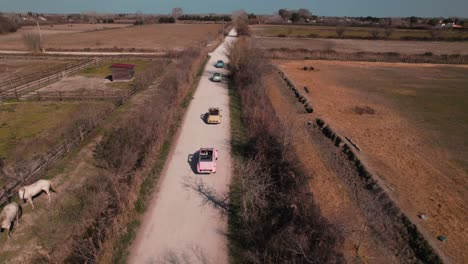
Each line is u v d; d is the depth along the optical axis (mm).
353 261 15680
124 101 38938
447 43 110562
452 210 20031
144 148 25141
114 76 49969
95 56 71188
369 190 21984
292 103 42000
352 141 29188
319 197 20984
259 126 29047
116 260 15625
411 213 19484
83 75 54406
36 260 15492
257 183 19203
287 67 65312
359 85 52188
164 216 18938
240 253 16375
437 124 35281
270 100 40688
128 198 19094
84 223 17375
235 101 40906
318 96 44906
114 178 20000
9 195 19672
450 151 28531
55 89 45438
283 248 14719
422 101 44062
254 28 158875
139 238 17172
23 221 18125
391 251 16688
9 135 29656
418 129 33688
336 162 26000
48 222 18109
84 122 30203
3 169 23438
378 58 75375
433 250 16281
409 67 68938
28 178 21281
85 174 22875
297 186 19609
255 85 40906
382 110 39719
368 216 18406
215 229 18031
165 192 21266
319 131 32594
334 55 76188
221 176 23422
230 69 54188
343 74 60250
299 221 16266
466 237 17641
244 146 28250
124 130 25625
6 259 15531
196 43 100938
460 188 22609
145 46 93375
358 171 24531
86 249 15125
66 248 15820
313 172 24188
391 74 61312
